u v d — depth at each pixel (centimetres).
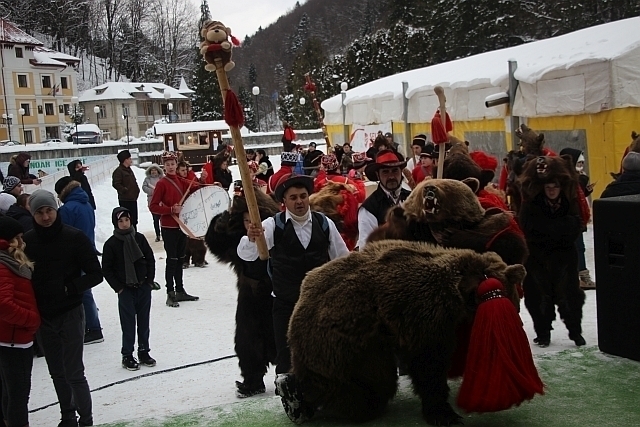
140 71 11150
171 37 11619
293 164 942
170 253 930
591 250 1051
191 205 931
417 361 316
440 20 4544
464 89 1611
